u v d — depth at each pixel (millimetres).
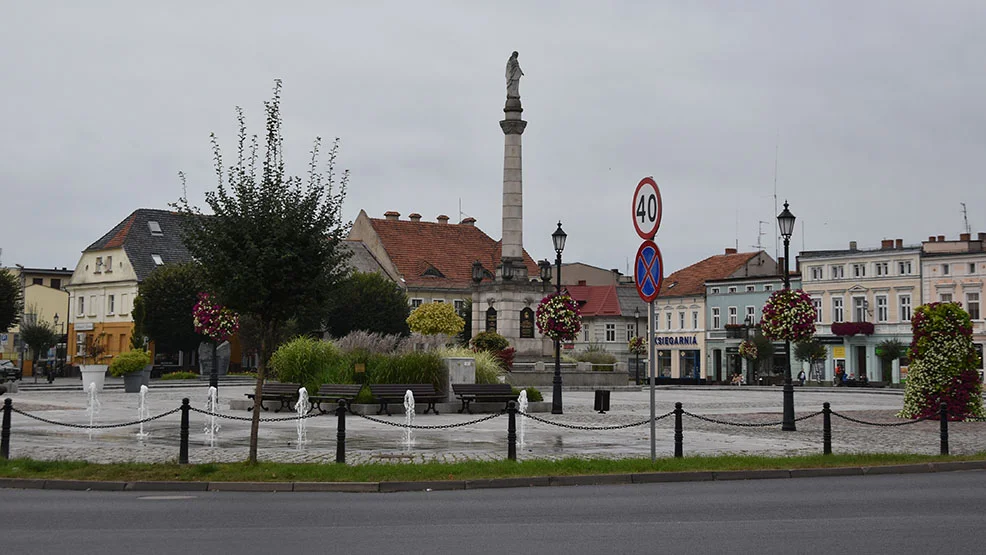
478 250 99625
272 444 20328
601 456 18141
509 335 51812
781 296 25859
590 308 99312
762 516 11875
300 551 9602
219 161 16859
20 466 15805
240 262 16312
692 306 93688
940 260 76125
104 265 85250
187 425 16656
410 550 9648
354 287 78688
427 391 30141
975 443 22078
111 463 16391
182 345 76812
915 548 9719
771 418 30438
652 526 11117
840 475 16719
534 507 12695
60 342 90000
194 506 12844
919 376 29812
